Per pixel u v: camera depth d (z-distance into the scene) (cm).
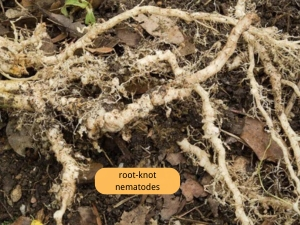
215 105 32
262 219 31
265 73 34
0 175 33
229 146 32
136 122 30
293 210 30
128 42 34
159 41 33
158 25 35
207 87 33
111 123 29
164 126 32
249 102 33
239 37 32
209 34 35
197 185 32
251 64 32
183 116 32
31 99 30
